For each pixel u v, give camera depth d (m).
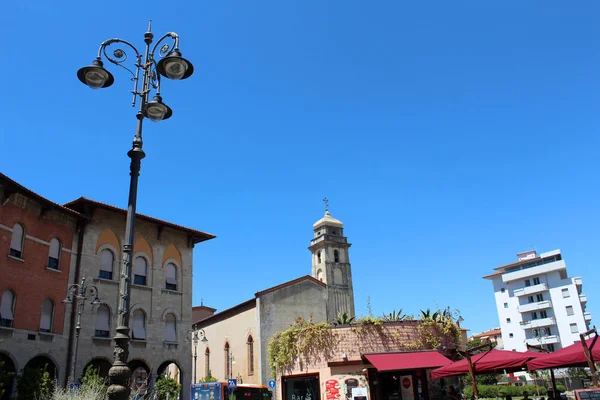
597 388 13.98
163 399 34.00
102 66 13.02
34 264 29.61
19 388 25.45
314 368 31.59
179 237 40.62
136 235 37.31
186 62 13.13
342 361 30.58
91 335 32.16
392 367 26.78
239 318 48.88
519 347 92.62
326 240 72.25
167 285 38.53
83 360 31.28
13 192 28.31
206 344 55.25
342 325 31.89
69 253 32.62
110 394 10.65
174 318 38.19
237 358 47.88
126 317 11.46
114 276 34.88
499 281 98.88
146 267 37.38
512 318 94.94
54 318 30.42
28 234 29.55
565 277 95.94
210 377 48.72
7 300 27.61
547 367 16.16
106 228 35.34
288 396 33.12
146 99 13.30
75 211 33.06
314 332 32.09
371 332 31.25
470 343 67.56
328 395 30.36
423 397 29.33
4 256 27.58
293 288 47.69
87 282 32.94
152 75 13.73
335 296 69.00
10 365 27.42
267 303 45.59
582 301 91.81
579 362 16.19
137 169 12.61
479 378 78.44
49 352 29.53
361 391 29.22
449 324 32.47
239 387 33.38
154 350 35.75
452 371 19.31
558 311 89.25
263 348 43.56
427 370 29.73
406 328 31.66
